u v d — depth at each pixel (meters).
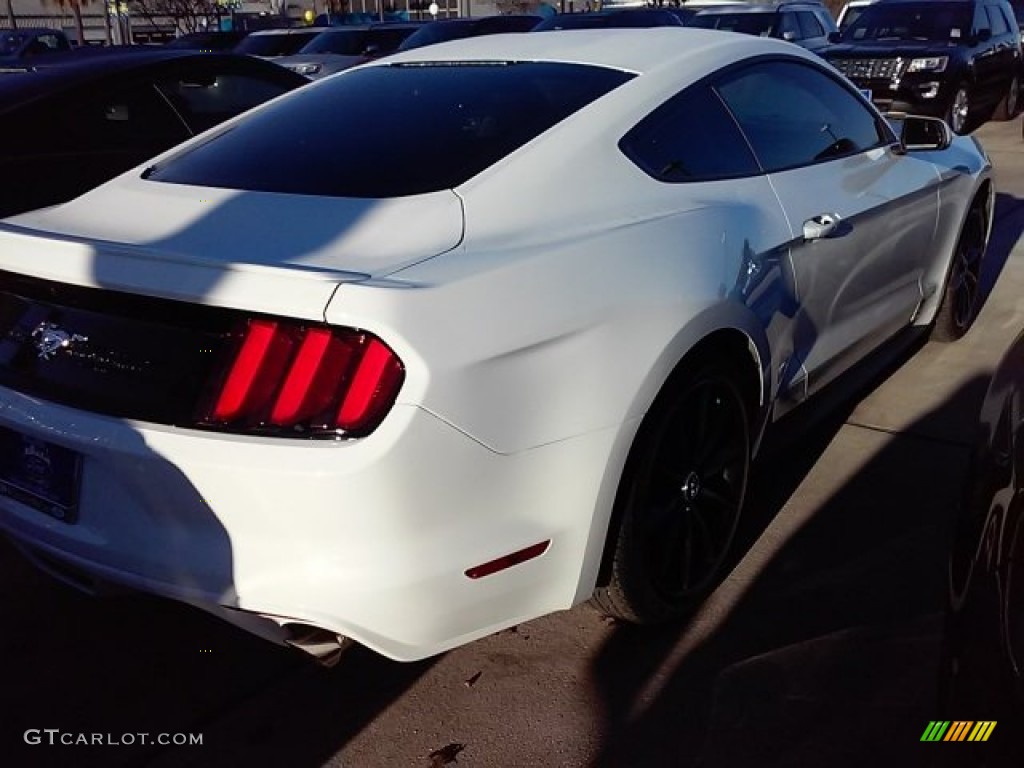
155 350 2.20
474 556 2.20
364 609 2.11
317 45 15.20
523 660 2.79
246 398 2.07
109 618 3.05
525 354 2.22
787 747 2.43
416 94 3.12
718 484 2.95
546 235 2.47
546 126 2.80
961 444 3.98
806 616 2.91
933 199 4.20
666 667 2.73
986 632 1.85
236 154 2.95
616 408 2.39
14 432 2.45
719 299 2.70
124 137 5.42
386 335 2.01
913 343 4.62
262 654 2.87
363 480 2.01
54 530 2.39
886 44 12.21
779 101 3.52
